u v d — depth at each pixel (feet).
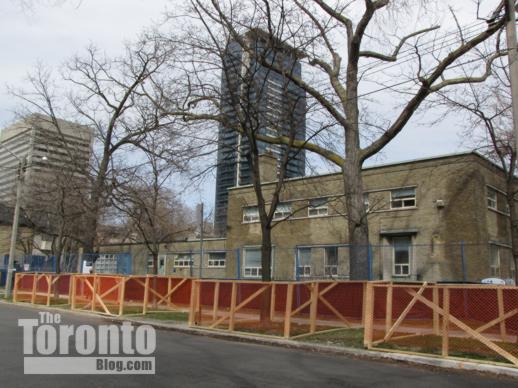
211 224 170.91
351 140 54.19
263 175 103.35
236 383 22.84
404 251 82.28
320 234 91.71
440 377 26.45
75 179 85.35
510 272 85.71
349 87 55.21
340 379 24.93
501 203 85.46
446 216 78.48
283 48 48.01
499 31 49.93
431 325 40.52
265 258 46.91
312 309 41.06
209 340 39.81
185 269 125.49
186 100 50.67
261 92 47.09
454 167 79.05
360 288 46.09
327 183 92.17
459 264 75.92
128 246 136.56
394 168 85.25
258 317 49.24
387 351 32.50
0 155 100.83
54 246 108.47
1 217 161.48
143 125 74.49
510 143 64.90
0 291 104.63
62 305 66.08
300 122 50.37
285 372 26.23
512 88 35.32
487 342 29.50
